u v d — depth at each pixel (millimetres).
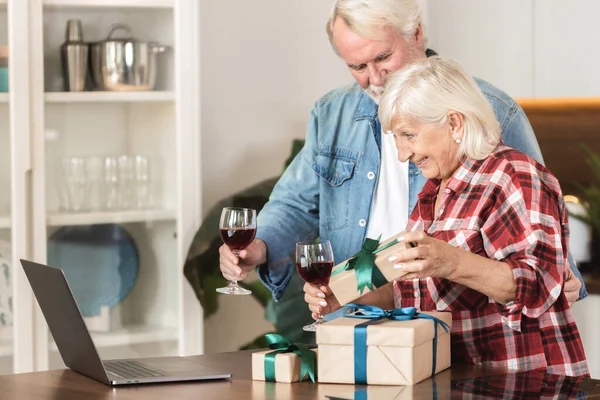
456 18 4109
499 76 3951
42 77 3299
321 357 1767
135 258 3490
